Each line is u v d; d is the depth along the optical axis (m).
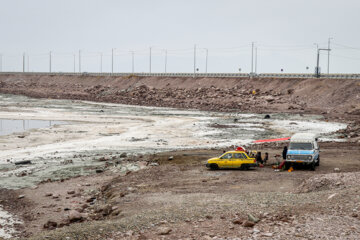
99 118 121.56
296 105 153.62
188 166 49.69
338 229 21.38
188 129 96.50
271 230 22.16
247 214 25.34
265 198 29.67
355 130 87.62
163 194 34.09
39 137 82.00
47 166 53.28
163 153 61.47
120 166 51.91
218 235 21.92
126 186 39.16
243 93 190.25
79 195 38.41
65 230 24.47
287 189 34.69
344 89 155.88
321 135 84.44
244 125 104.75
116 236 22.88
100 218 29.91
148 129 95.81
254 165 45.97
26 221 30.92
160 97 199.88
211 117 125.94
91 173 48.75
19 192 40.25
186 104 174.12
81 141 77.44
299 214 24.50
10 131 91.19
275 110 147.25
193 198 31.44
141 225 24.50
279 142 74.69
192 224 24.14
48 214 32.59
